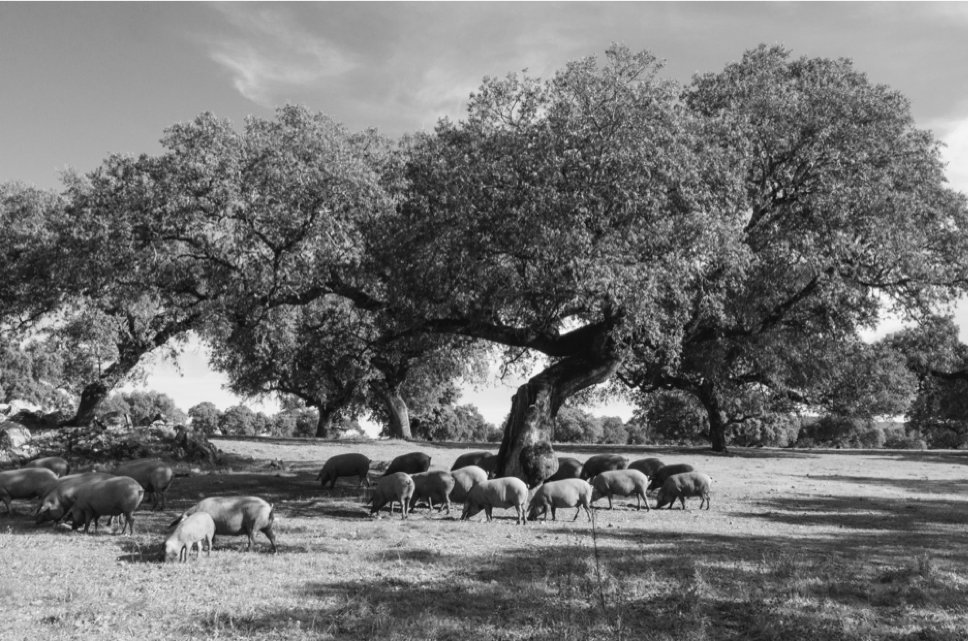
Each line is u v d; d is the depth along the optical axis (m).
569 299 19.61
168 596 8.48
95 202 21.23
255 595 8.63
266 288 20.62
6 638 6.74
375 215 20.28
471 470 17.61
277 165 19.38
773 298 22.67
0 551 10.98
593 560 11.05
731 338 25.53
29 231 29.98
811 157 21.55
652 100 18.42
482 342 27.95
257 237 20.12
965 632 7.55
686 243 17.81
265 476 23.92
